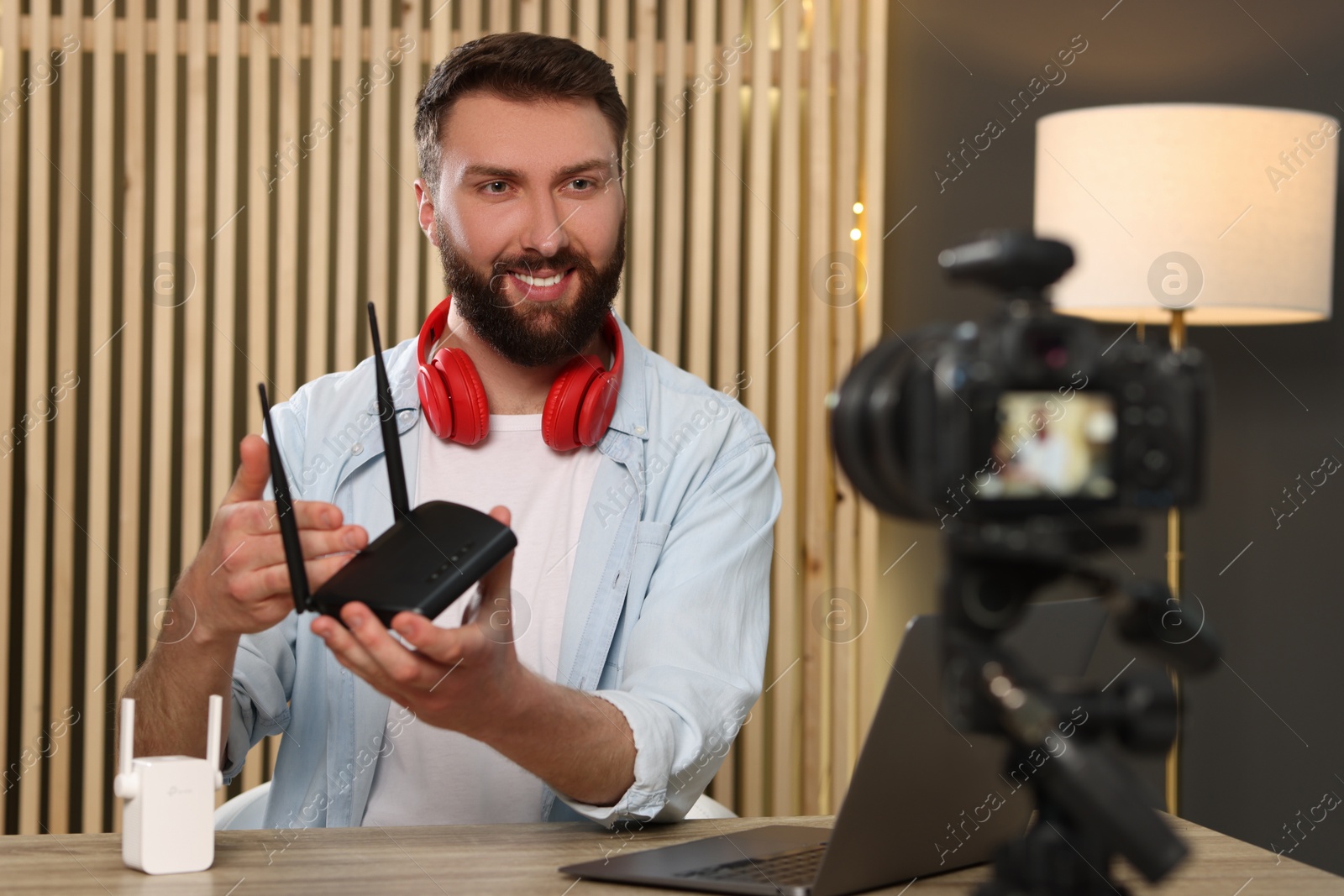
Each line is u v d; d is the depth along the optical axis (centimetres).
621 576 136
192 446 254
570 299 135
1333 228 203
